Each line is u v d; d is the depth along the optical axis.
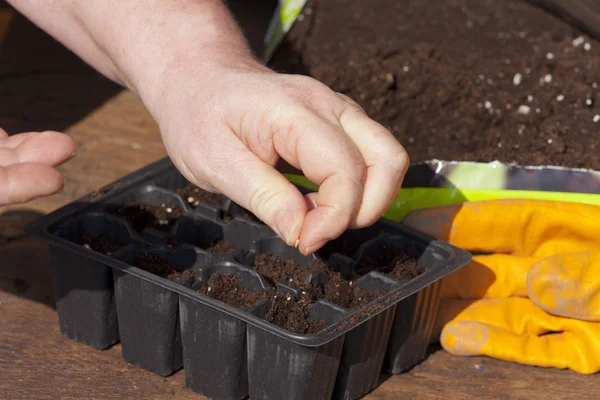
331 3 1.44
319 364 1.03
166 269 1.09
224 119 1.01
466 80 1.29
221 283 1.06
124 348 1.10
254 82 1.02
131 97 1.44
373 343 1.06
